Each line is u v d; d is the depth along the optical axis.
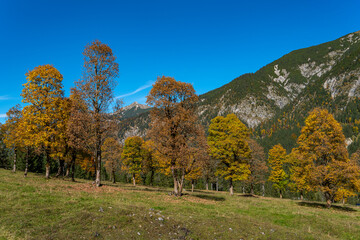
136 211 13.30
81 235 9.52
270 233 12.80
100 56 25.98
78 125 22.89
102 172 87.19
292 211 21.50
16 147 39.25
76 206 13.17
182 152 22.70
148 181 83.44
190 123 24.27
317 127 27.59
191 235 10.88
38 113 25.45
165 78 24.53
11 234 8.98
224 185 86.38
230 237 11.27
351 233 15.52
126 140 53.56
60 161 35.09
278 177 48.16
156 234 10.53
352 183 24.88
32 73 25.42
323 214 21.44
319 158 27.45
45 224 10.27
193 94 25.42
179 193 25.17
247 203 26.44
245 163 36.03
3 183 18.16
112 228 10.52
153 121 24.92
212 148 35.56
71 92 23.50
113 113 25.62
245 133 37.12
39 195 15.22
